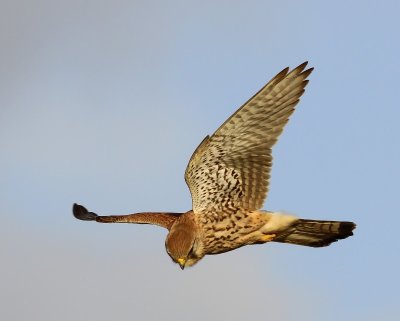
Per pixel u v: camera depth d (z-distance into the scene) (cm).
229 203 1867
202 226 1870
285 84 1797
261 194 1856
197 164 1830
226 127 1802
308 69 1797
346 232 1900
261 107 1800
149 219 1961
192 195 1866
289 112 1814
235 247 1895
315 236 1927
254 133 1820
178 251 1842
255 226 1867
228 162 1841
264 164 1839
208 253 1898
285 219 1867
